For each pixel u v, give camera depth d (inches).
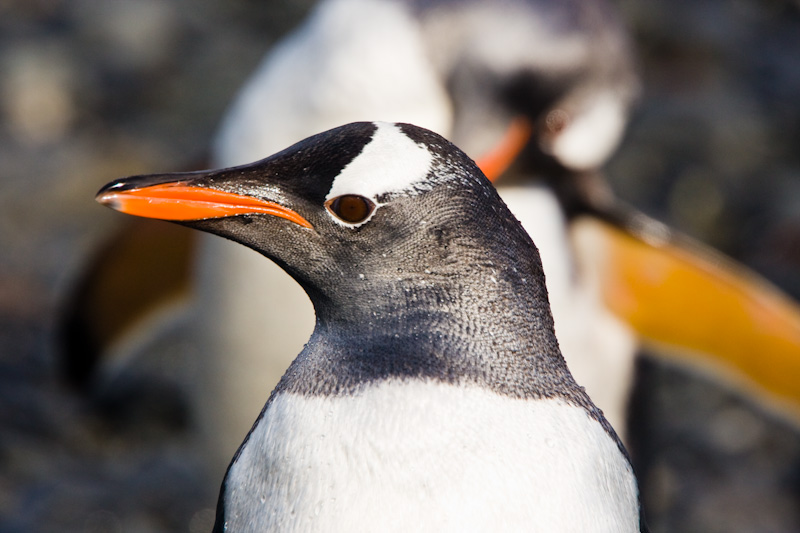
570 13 138.1
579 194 147.4
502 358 123.1
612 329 154.6
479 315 123.2
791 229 261.0
